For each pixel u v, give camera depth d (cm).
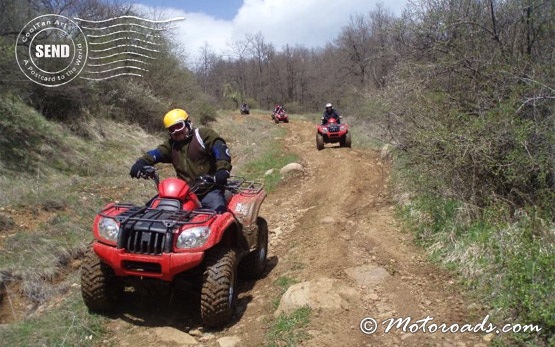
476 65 673
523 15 679
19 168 914
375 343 381
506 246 488
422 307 440
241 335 413
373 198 852
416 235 632
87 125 1311
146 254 404
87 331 425
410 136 702
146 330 432
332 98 5116
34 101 1212
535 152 560
